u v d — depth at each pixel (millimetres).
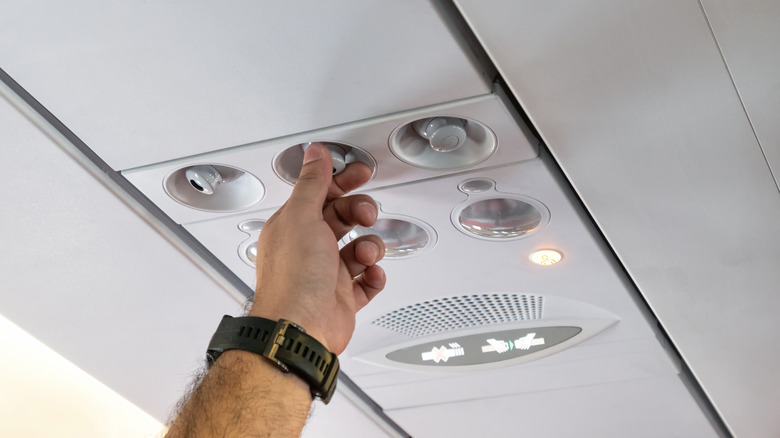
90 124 1092
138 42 963
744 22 942
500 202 1285
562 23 938
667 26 947
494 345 1632
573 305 1507
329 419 1911
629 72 999
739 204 1198
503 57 977
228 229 1302
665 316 1464
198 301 1500
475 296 1488
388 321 1572
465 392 1792
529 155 1129
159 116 1068
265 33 940
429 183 1180
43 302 1511
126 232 1345
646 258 1321
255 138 1092
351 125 1061
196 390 718
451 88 1005
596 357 1647
